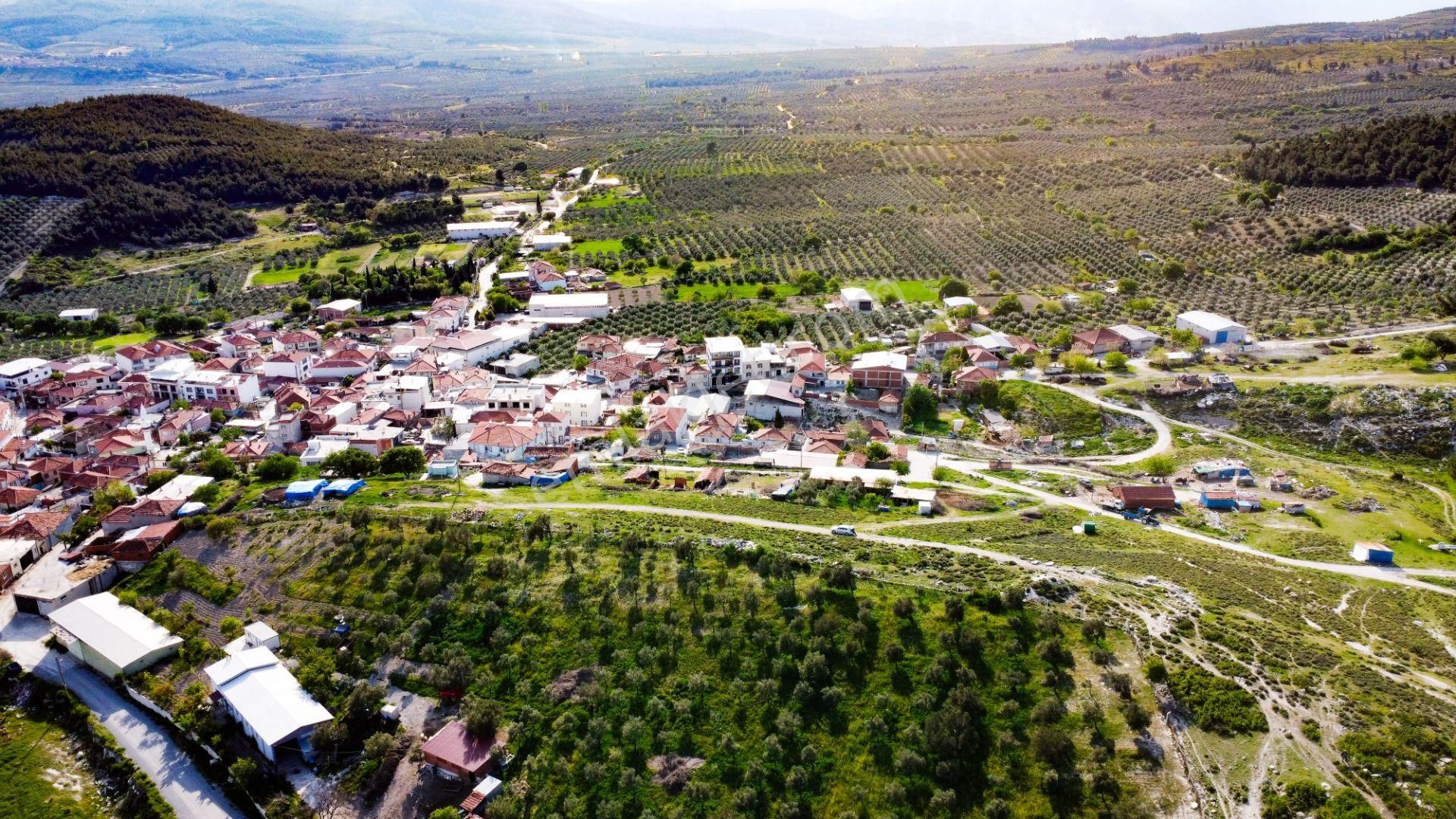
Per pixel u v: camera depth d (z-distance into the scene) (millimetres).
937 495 145750
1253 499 145375
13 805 97562
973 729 91875
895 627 104000
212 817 95625
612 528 127562
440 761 94938
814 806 88812
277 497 144250
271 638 112625
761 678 101312
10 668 114875
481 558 121562
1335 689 92812
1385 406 166125
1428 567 124000
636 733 96188
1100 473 159750
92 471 165500
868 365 197000
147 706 109125
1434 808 77750
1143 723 89375
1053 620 102250
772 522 132250
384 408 195375
